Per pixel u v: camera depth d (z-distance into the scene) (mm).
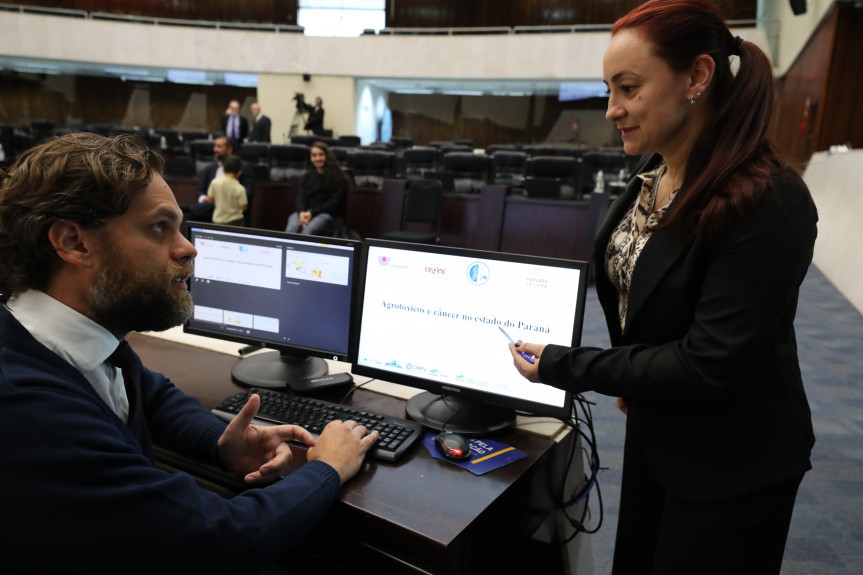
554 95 14133
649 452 1010
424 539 891
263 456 1071
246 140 10766
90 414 730
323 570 1033
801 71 9039
